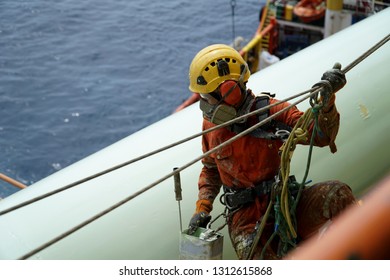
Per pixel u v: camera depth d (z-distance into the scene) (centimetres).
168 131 499
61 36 3428
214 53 353
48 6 3675
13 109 2798
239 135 310
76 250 396
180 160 460
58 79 3050
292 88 546
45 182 464
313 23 2605
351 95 541
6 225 417
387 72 581
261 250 352
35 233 407
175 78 3097
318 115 325
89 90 2964
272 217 355
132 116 2800
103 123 2748
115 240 402
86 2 3762
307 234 354
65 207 426
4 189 2291
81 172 463
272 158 352
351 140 510
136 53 3300
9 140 2591
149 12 3681
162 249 404
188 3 3772
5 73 3066
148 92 2969
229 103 343
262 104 353
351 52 603
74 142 2612
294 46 2695
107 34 3462
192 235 350
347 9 2152
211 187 379
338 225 119
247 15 3650
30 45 3319
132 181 442
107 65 3180
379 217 116
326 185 346
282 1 2711
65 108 2823
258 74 580
